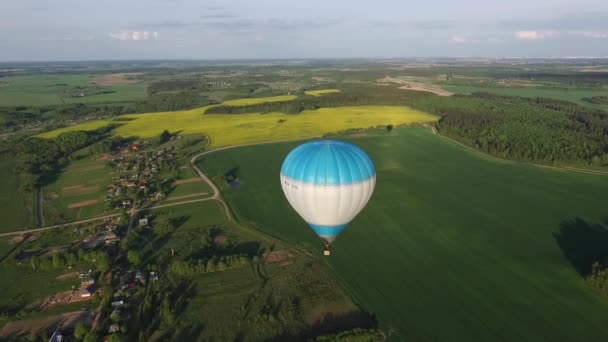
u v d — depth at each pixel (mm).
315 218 41156
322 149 39656
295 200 40938
